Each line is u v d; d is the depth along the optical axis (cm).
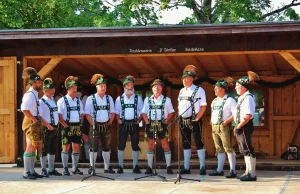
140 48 1150
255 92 1412
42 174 979
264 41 1105
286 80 1338
